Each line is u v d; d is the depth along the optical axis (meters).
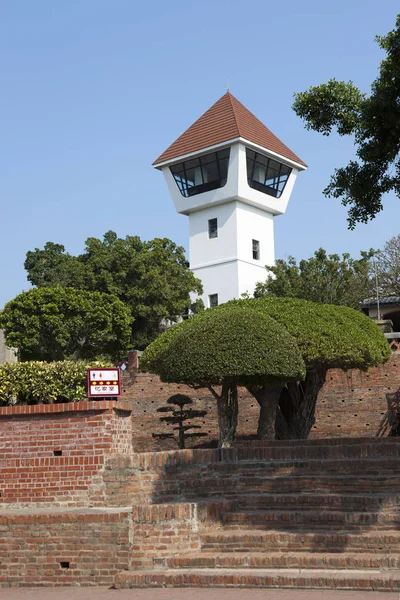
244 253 63.94
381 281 54.41
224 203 64.44
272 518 13.62
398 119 16.91
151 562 12.77
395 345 32.75
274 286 50.91
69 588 12.97
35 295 43.12
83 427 16.38
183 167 65.50
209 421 34.41
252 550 12.88
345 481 14.87
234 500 14.73
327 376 32.81
